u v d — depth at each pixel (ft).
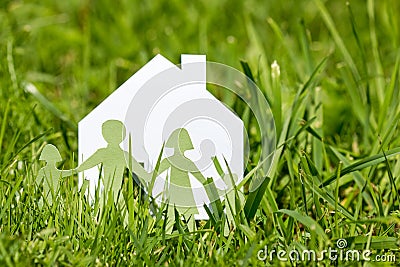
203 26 12.56
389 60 12.50
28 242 6.35
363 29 14.14
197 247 6.72
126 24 13.76
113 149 6.98
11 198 6.75
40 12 14.35
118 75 12.24
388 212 7.47
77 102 11.02
